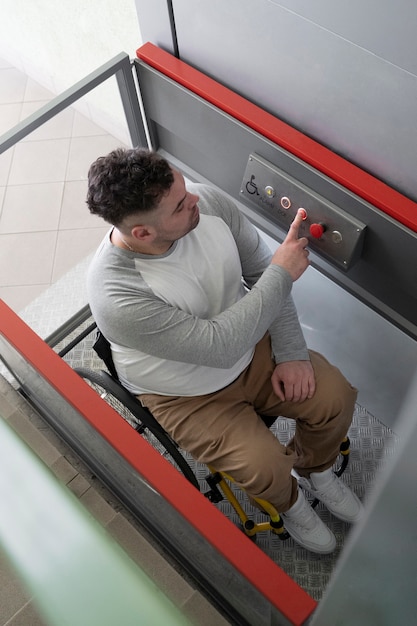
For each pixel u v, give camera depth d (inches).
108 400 78.7
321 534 79.0
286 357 69.0
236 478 67.4
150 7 75.9
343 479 89.0
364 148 68.6
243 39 70.4
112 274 61.4
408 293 73.6
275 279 63.6
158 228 58.6
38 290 84.2
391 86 60.7
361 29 58.7
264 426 68.4
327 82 66.1
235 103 75.5
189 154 88.4
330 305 85.4
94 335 94.8
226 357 61.7
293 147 71.6
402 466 16.2
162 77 78.5
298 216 67.3
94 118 80.3
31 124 74.9
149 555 57.2
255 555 52.0
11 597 43.6
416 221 65.5
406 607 16.8
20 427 77.3
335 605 18.9
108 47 112.9
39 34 123.9
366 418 94.2
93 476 77.4
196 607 52.2
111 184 55.7
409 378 83.5
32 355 65.2
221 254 64.7
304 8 61.6
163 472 57.4
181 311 61.7
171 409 68.4
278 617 51.3
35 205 79.1
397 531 16.6
